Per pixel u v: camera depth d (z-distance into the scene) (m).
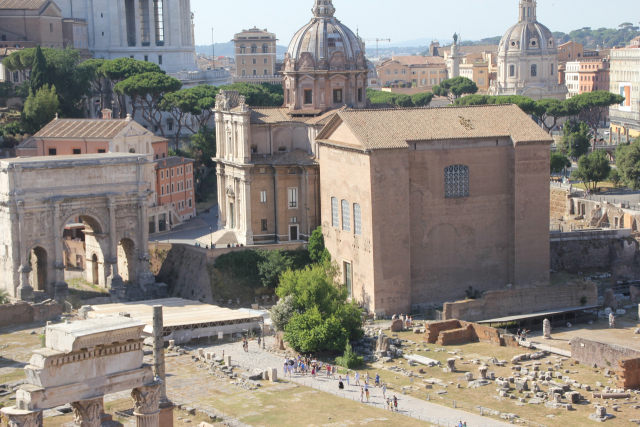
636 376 91.62
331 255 134.50
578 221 172.00
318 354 107.44
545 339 112.06
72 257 157.50
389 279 122.25
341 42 151.50
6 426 58.81
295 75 149.75
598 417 82.88
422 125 127.19
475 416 83.94
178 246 146.75
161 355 70.12
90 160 132.25
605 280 140.88
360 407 87.38
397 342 109.44
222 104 150.62
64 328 56.19
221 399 90.62
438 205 125.94
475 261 129.12
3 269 128.75
